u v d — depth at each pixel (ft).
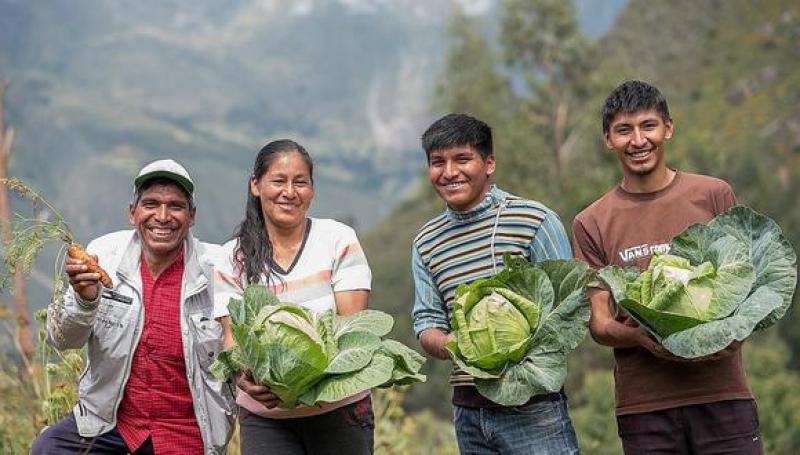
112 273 16.37
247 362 14.21
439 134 15.53
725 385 14.67
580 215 16.15
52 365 20.29
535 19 122.62
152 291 16.52
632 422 15.21
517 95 127.03
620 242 15.55
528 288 14.67
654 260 14.46
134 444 16.39
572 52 120.78
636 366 15.21
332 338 14.55
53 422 19.48
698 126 297.53
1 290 15.90
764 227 14.44
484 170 15.66
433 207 116.47
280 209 15.55
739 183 191.62
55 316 15.94
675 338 13.79
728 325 13.53
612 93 15.74
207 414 16.44
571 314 14.24
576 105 122.93
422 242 16.19
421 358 14.66
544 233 15.48
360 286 15.81
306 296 15.53
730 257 14.19
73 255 15.35
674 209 15.37
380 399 27.63
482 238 15.64
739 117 291.79
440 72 123.54
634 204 15.65
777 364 80.79
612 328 14.88
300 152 15.74
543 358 14.14
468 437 15.76
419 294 16.12
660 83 333.21
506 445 15.26
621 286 14.30
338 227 16.17
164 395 16.40
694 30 352.69
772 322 13.87
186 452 16.48
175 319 16.43
